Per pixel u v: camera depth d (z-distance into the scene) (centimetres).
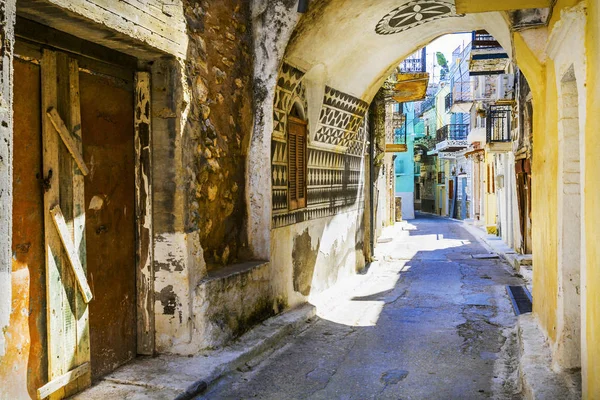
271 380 503
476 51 1363
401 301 874
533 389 405
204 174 545
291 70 684
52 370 399
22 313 375
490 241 1783
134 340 503
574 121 435
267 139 639
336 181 959
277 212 675
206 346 518
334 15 672
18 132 373
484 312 787
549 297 525
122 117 484
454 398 465
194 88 522
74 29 403
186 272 500
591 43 326
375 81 949
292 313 703
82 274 426
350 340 643
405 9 724
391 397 468
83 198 430
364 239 1288
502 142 1552
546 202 551
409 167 3906
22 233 376
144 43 445
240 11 618
